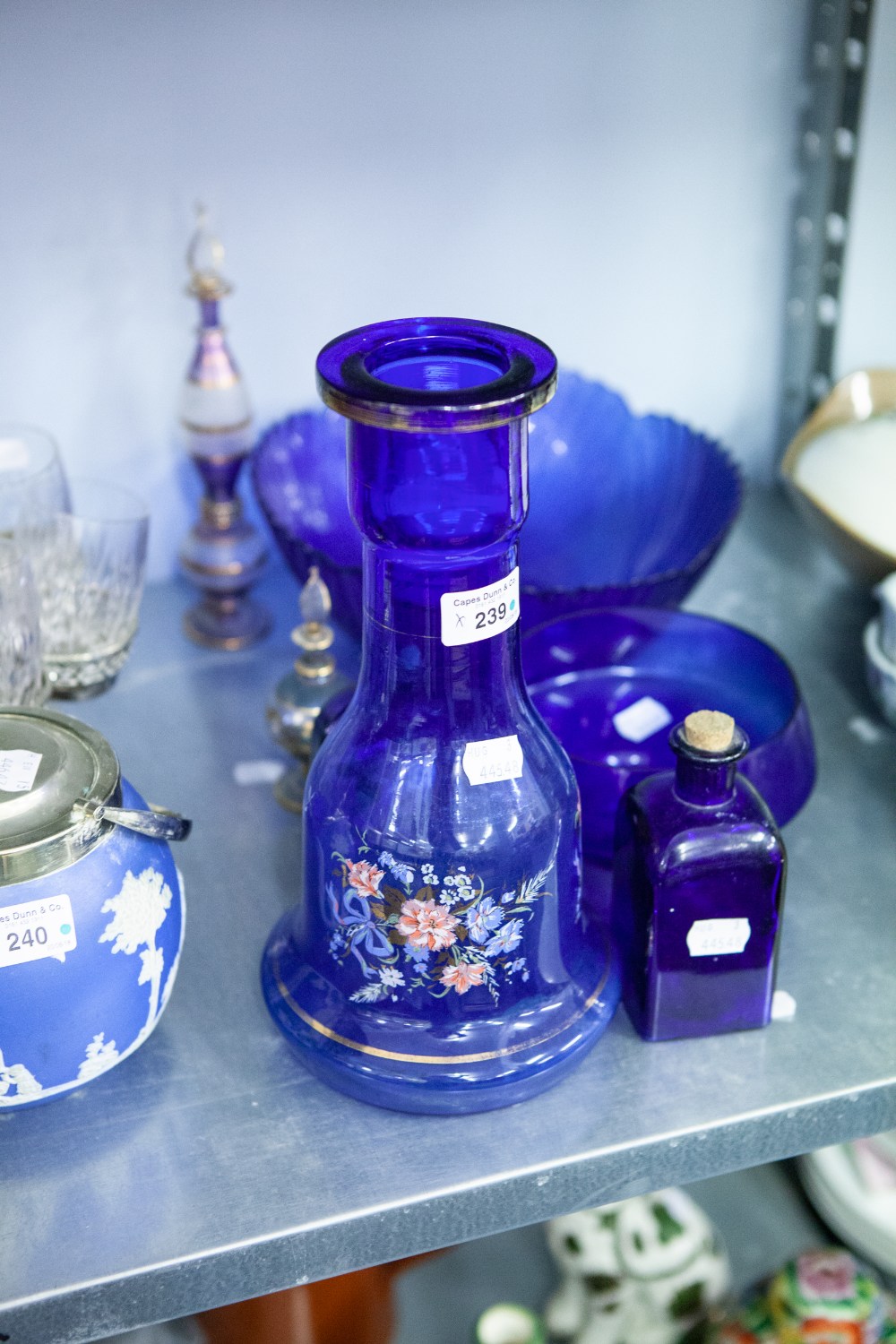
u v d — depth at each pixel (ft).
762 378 3.88
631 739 2.85
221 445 3.13
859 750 3.00
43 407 3.32
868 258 3.66
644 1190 2.20
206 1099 2.21
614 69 3.29
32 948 1.94
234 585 3.28
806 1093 2.21
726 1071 2.25
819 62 3.43
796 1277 3.15
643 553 3.50
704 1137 2.17
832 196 3.58
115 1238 2.00
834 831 2.77
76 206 3.09
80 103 2.98
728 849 2.10
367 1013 2.16
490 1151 2.11
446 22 3.12
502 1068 2.14
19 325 3.20
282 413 3.52
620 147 3.40
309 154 3.19
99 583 3.05
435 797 1.98
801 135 3.53
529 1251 3.55
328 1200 2.05
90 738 2.12
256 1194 2.06
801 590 3.57
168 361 3.34
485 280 3.48
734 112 3.44
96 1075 2.13
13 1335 1.95
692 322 3.72
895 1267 3.27
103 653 3.02
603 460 3.57
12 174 3.02
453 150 3.28
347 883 2.06
